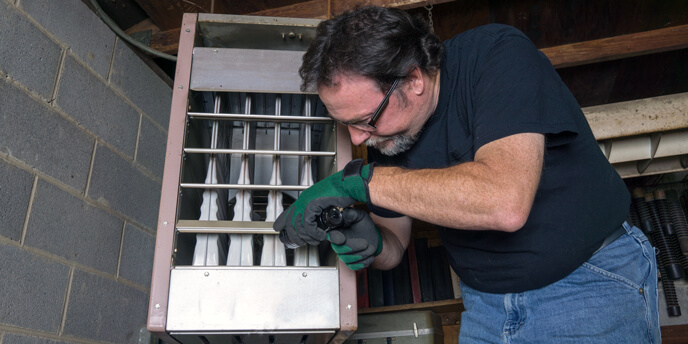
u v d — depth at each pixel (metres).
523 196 0.78
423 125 1.02
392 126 0.97
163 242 1.06
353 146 2.13
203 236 1.15
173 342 1.17
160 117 2.09
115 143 1.77
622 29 2.13
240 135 1.50
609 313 0.94
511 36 0.94
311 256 1.17
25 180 1.34
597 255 0.96
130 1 1.99
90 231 1.59
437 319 2.60
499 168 0.79
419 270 2.90
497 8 2.06
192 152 1.15
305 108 1.25
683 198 3.03
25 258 1.31
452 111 1.00
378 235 1.08
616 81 2.44
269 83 1.20
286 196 1.49
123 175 1.80
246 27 1.29
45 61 1.47
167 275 1.04
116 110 1.80
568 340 0.95
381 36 0.90
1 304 1.21
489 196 0.77
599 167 0.97
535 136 0.83
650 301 0.97
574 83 2.46
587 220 0.94
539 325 0.97
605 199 0.96
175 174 1.11
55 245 1.42
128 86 1.89
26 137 1.36
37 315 1.33
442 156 1.03
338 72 0.91
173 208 1.09
